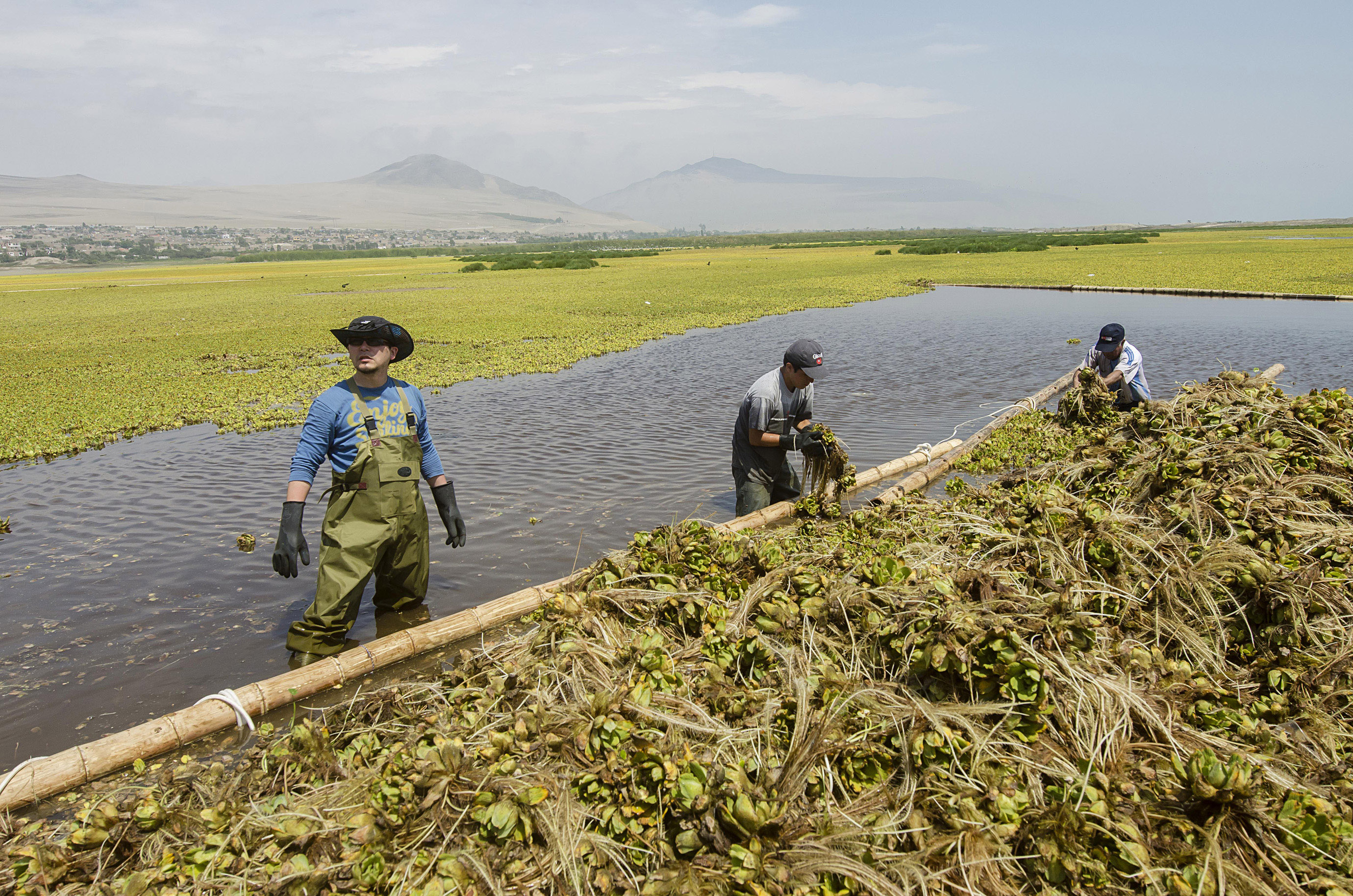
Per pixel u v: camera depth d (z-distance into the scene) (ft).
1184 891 8.39
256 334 86.79
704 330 80.02
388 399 17.54
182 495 29.76
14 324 108.68
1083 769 10.37
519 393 49.01
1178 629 13.83
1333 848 8.84
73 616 19.58
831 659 12.87
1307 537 15.84
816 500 22.76
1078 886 8.73
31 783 12.49
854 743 10.85
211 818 10.55
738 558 16.46
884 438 34.65
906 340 66.13
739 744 11.00
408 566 18.54
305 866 9.22
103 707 15.60
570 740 11.03
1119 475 20.63
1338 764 10.55
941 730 10.51
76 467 34.50
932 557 16.42
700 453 33.30
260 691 14.87
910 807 9.86
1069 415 31.65
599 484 29.14
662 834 9.62
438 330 84.33
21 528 26.30
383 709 13.46
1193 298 94.43
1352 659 12.19
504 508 26.68
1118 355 31.45
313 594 20.77
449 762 10.39
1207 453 19.65
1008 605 12.82
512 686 12.76
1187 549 15.39
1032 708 10.96
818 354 22.25
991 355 56.95
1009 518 17.20
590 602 14.56
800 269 186.70
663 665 12.74
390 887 9.09
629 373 54.95
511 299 121.29
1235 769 9.17
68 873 10.09
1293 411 21.47
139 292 170.60
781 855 9.07
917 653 11.78
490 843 9.58
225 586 21.27
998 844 9.12
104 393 52.70
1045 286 112.16
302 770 11.69
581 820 9.83
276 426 41.93
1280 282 102.68
